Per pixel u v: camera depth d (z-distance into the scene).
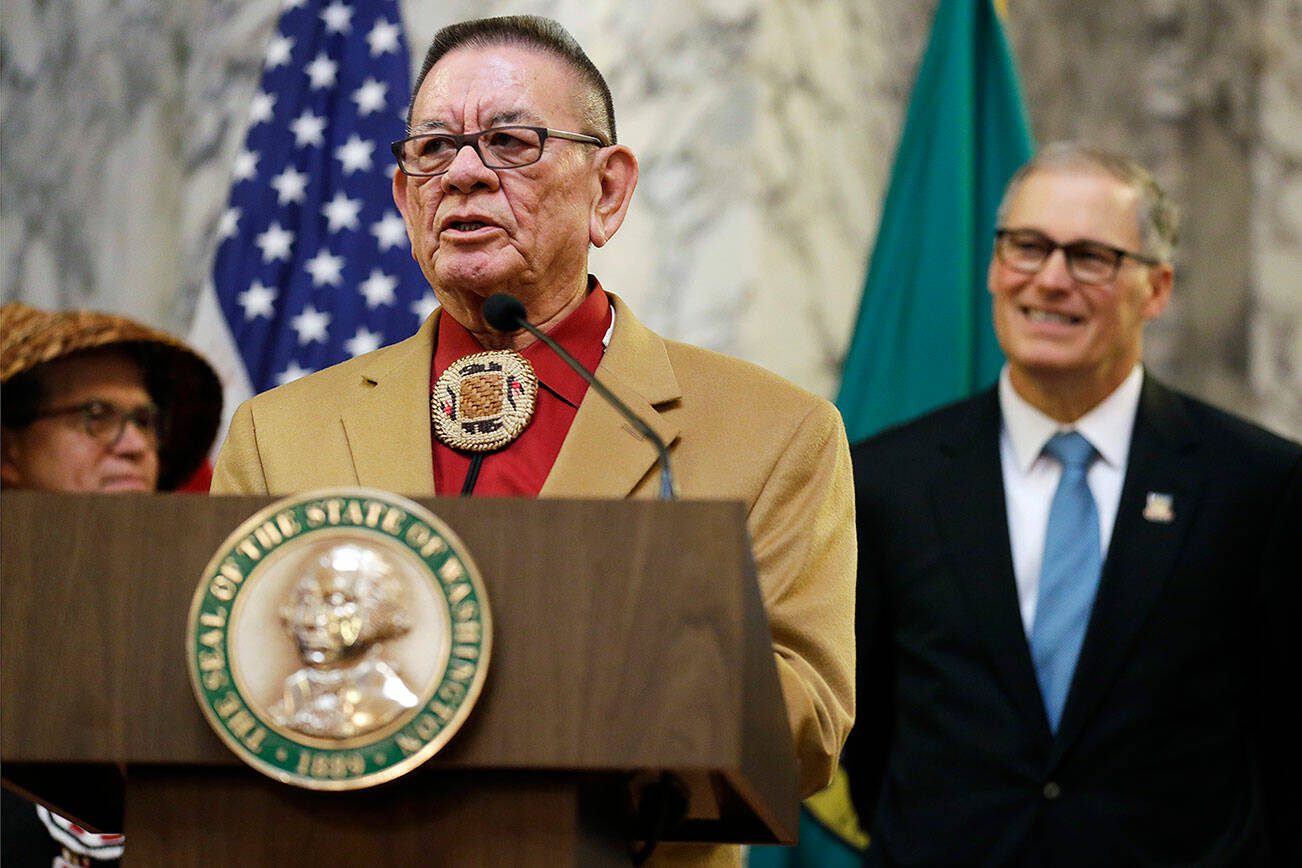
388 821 4.11
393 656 3.99
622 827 4.48
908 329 11.77
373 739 3.95
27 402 9.20
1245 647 8.96
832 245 12.36
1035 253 9.59
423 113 5.79
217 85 13.91
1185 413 9.52
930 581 9.27
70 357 9.23
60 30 14.77
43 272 14.36
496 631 4.00
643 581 3.98
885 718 9.56
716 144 11.79
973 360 11.84
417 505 4.07
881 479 9.62
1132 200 9.66
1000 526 9.27
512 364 5.63
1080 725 8.77
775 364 11.73
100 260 14.02
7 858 7.79
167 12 14.23
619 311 5.95
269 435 5.70
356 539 4.06
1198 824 8.68
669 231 11.79
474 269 5.61
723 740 3.89
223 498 4.16
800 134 12.18
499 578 4.02
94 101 14.40
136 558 4.14
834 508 5.57
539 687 3.97
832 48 12.67
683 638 3.95
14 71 14.99
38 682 4.10
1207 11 15.43
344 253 11.66
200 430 9.76
